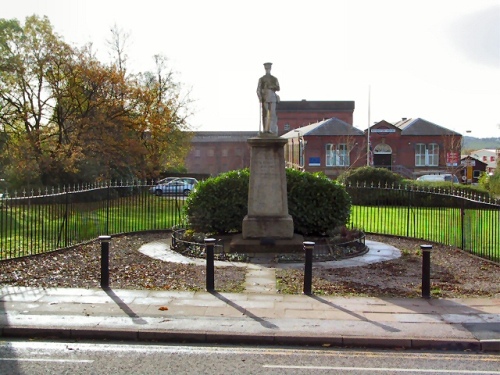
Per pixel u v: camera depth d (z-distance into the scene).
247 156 76.44
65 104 33.84
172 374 6.42
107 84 33.81
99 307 9.05
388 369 6.67
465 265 13.02
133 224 20.98
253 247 13.87
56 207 19.52
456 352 7.41
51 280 10.99
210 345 7.60
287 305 9.31
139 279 11.20
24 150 31.95
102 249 10.44
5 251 13.84
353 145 56.84
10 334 7.87
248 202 14.56
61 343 7.61
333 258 13.57
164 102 44.69
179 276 11.54
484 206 15.81
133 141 34.66
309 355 7.20
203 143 76.31
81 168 33.56
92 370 6.52
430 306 9.31
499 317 8.67
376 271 12.29
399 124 67.00
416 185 34.31
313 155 58.28
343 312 8.92
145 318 8.45
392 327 8.12
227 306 9.21
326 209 15.71
